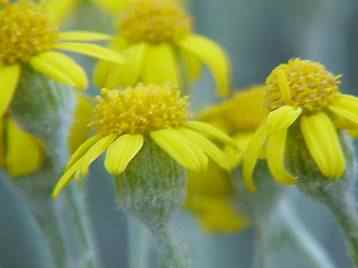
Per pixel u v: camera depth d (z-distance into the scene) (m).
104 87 0.16
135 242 0.16
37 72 0.15
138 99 0.14
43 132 0.15
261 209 0.16
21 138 0.16
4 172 0.16
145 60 0.17
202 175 0.17
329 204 0.14
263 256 0.16
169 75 0.16
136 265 0.16
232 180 0.16
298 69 0.14
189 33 0.17
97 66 0.16
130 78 0.16
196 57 0.17
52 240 0.16
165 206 0.14
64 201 0.16
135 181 0.14
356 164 0.14
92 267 0.15
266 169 0.16
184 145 0.14
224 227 0.17
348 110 0.14
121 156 0.13
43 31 0.15
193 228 0.19
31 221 0.19
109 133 0.14
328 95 0.14
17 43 0.15
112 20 0.19
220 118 0.16
